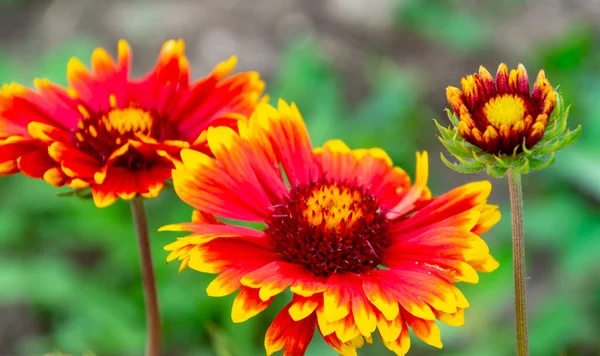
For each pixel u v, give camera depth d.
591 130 0.62
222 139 0.44
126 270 0.62
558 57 0.74
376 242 0.44
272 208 0.44
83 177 0.45
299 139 0.46
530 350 0.59
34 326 0.64
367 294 0.42
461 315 0.42
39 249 0.64
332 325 0.41
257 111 0.45
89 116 0.47
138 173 0.46
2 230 0.62
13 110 0.47
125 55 0.49
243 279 0.41
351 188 0.45
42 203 0.63
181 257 0.42
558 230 0.62
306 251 0.43
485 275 0.55
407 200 0.45
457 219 0.43
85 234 0.62
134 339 0.59
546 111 0.41
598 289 0.63
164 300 0.58
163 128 0.47
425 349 0.58
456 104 0.41
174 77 0.48
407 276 0.42
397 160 0.68
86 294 0.60
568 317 0.60
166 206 0.62
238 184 0.44
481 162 0.41
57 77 0.72
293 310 0.41
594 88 0.68
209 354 0.59
